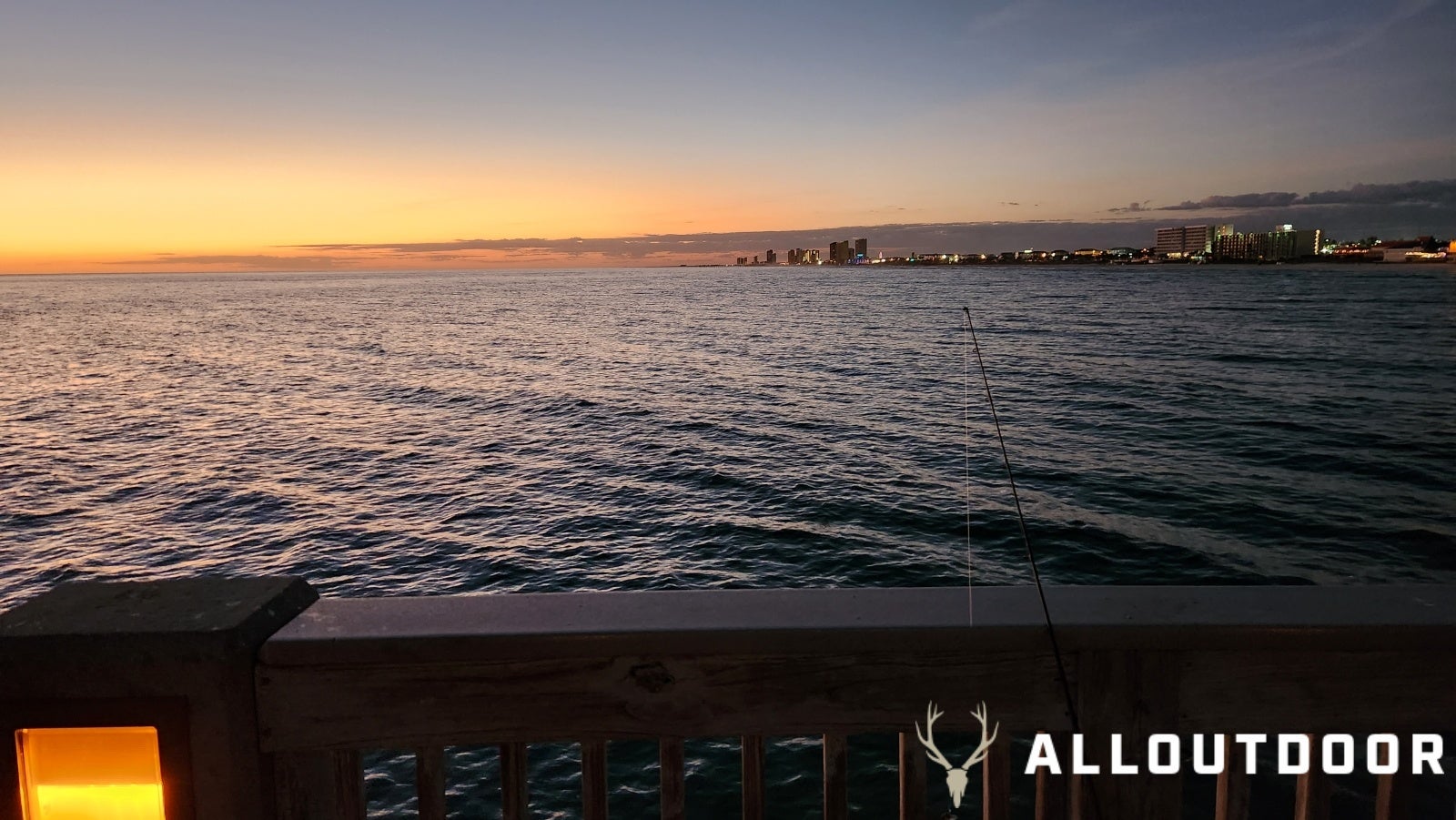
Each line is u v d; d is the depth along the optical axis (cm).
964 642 128
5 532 1759
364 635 127
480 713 129
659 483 2034
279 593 137
